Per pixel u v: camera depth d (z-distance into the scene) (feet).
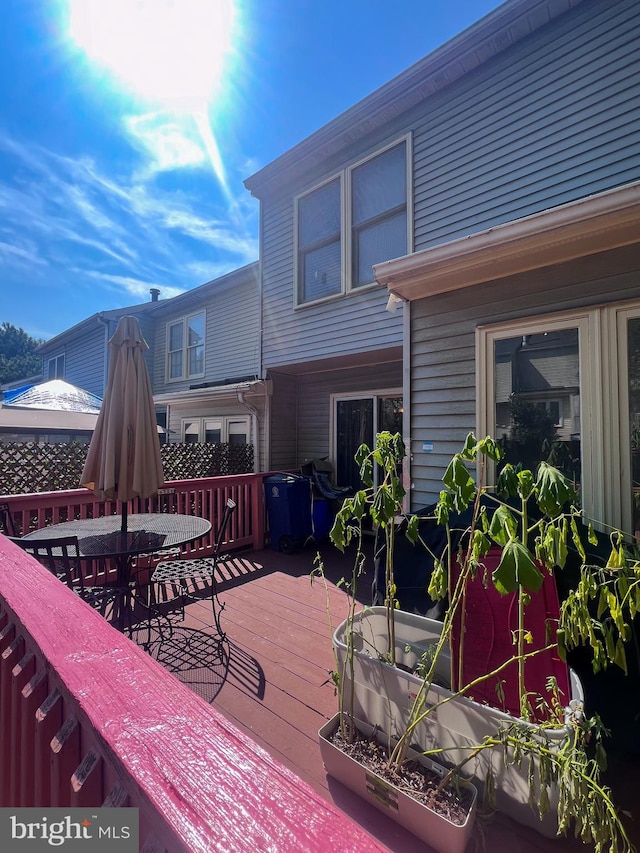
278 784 1.89
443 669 6.22
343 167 18.71
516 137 13.80
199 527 10.11
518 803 4.57
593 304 8.30
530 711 4.62
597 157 12.28
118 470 8.79
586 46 12.57
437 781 4.76
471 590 5.80
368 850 1.61
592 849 4.48
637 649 5.70
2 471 14.42
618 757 5.67
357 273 18.35
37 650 3.34
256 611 10.62
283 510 16.20
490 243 8.10
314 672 7.84
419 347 10.95
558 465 8.65
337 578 13.25
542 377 8.93
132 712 2.35
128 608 9.80
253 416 23.35
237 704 6.92
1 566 4.76
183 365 33.12
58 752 2.63
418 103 16.17
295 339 20.70
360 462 5.66
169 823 1.76
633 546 6.90
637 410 7.82
